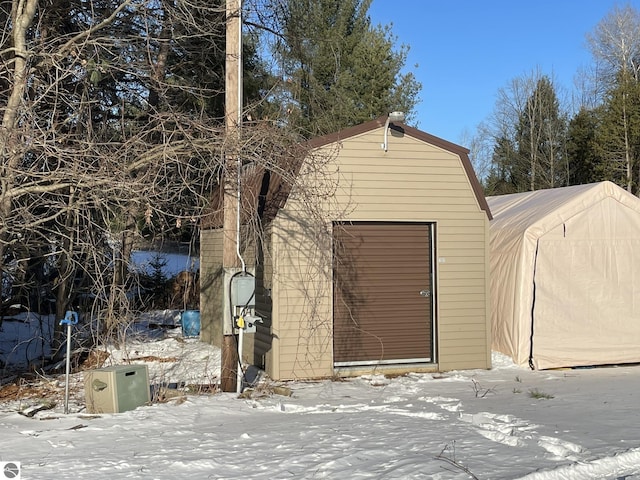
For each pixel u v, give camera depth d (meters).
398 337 11.54
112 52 12.23
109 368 8.53
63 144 9.87
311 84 19.53
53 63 9.66
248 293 9.45
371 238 11.47
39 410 8.62
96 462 5.93
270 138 9.33
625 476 5.30
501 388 9.94
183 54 15.91
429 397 9.13
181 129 8.91
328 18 26.27
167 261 20.62
